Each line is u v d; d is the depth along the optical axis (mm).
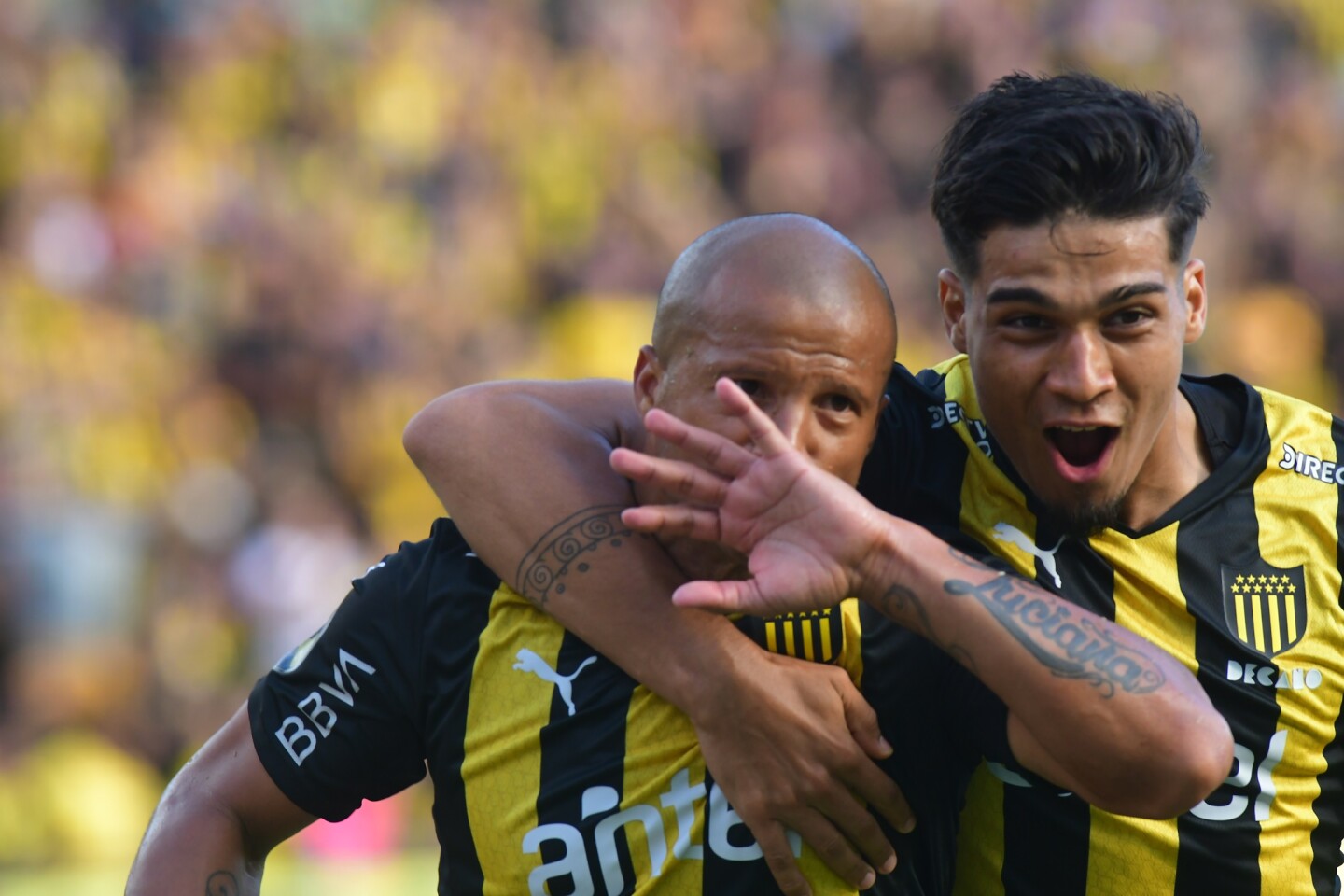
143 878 6934
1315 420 7633
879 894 6559
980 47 35375
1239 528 7328
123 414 27922
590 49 35812
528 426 6992
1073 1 35969
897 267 32562
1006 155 6527
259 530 27078
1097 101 6629
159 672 24547
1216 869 7145
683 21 36625
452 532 7172
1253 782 7164
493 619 6836
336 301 30328
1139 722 5863
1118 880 7137
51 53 32625
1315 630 7242
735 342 6094
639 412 6727
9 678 23438
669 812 6547
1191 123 6719
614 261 32500
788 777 6289
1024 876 7215
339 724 7012
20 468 25594
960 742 6852
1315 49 37500
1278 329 32156
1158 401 6730
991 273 6668
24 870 21453
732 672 6289
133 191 31219
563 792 6625
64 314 29078
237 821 7105
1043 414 6719
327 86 34062
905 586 5996
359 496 28938
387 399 29406
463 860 6883
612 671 6664
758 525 5969
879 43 35469
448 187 33188
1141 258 6488
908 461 7555
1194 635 7211
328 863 21047
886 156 34312
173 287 30172
